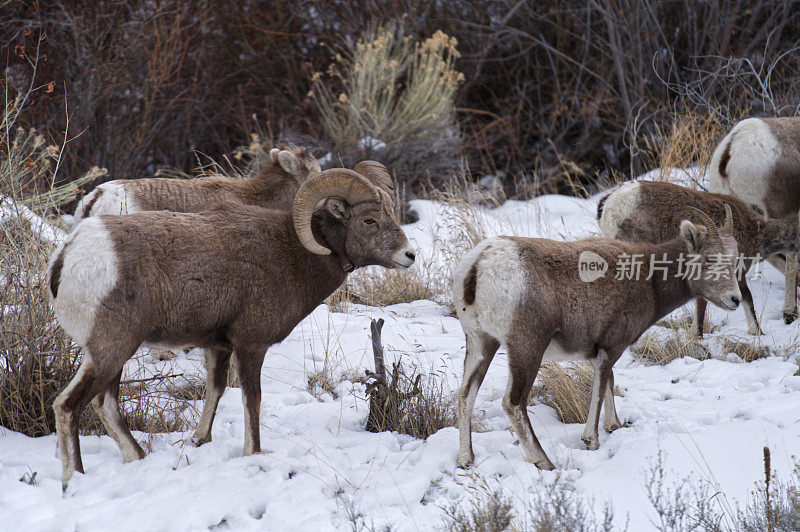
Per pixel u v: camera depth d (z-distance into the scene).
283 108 60.28
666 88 55.31
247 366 20.00
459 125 56.44
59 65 50.88
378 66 52.22
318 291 20.98
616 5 56.72
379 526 16.69
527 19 61.69
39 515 16.84
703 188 36.97
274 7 61.09
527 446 19.41
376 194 20.58
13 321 21.45
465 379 19.91
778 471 18.48
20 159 33.00
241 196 28.84
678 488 17.11
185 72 56.47
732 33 56.41
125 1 54.34
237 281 19.45
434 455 20.08
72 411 18.00
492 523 16.19
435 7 62.16
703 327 29.03
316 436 21.69
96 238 18.14
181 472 18.95
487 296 19.09
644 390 24.39
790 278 29.31
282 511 17.09
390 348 27.45
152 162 55.34
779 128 30.75
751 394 23.14
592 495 17.86
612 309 20.33
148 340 19.28
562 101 58.53
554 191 54.47
